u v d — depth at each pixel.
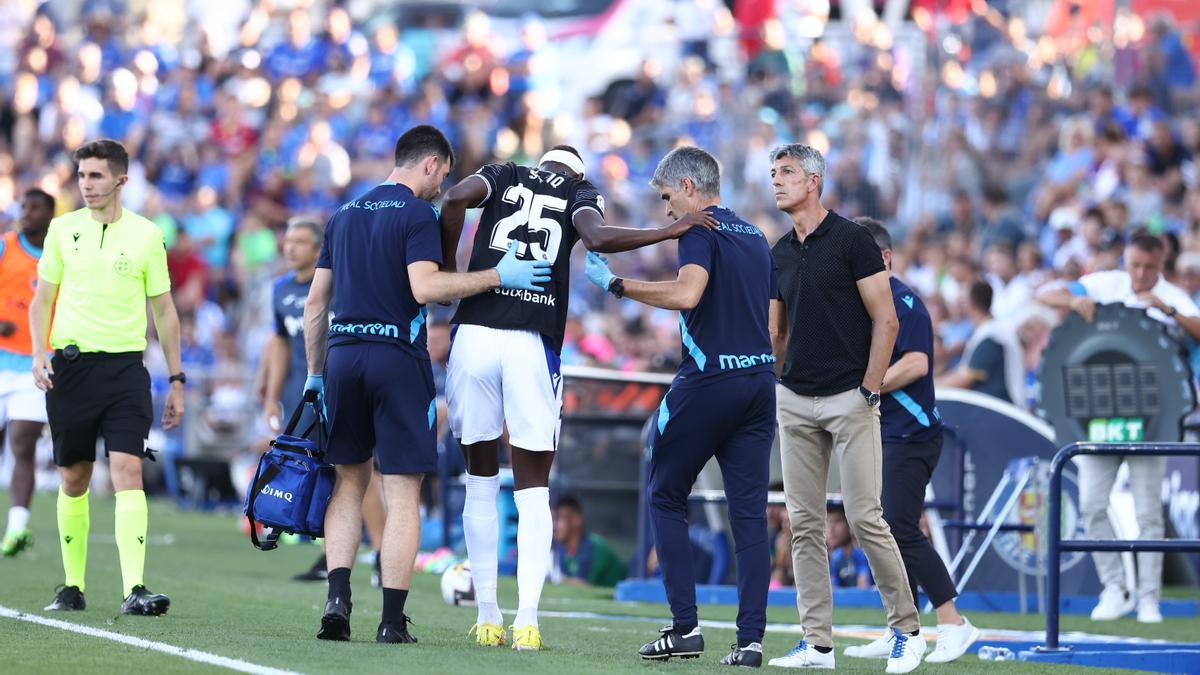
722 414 22.52
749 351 22.69
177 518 59.41
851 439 23.19
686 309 22.56
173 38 103.62
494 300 23.03
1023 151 67.31
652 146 78.75
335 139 87.75
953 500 37.78
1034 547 37.28
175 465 66.56
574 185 23.58
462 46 89.38
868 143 67.44
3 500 59.69
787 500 23.62
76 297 26.83
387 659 21.00
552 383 23.20
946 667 24.50
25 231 36.09
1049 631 26.16
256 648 21.94
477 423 23.12
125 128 94.19
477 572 23.95
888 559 23.34
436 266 22.67
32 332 27.02
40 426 36.47
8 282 35.81
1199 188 59.69
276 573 39.94
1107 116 65.31
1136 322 35.06
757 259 22.95
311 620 27.36
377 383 22.77
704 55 84.31
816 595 23.34
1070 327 35.66
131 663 20.28
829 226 23.39
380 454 23.03
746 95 71.44
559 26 90.62
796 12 82.50
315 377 23.81
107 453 26.95
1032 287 49.59
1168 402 34.81
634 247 22.61
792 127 70.50
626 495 42.69
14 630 23.97
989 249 54.16
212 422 66.62
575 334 57.16
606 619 31.56
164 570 38.50
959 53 69.94
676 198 23.16
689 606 22.91
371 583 37.25
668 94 85.25
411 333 22.97
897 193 66.75
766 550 22.73
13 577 33.78
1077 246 54.56
